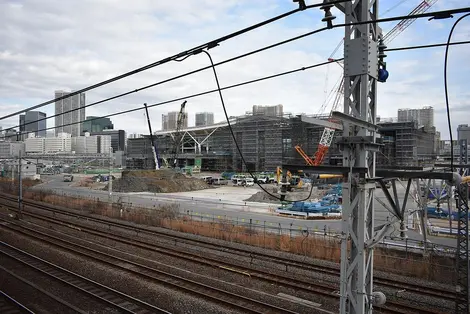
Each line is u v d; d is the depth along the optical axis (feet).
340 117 22.99
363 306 26.58
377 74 27.91
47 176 345.51
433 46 26.55
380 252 70.49
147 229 95.45
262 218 118.11
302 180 218.59
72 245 75.05
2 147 210.18
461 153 102.78
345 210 26.61
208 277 55.62
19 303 42.83
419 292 50.72
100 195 192.13
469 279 42.45
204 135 417.08
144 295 47.67
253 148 340.59
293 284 52.65
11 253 67.72
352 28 27.02
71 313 41.42
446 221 111.14
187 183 236.63
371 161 28.45
